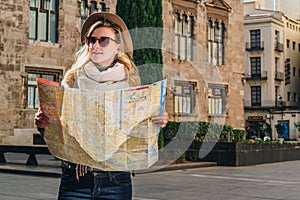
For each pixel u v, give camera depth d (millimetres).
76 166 3223
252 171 17109
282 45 60844
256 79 59000
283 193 10844
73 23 28125
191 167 17828
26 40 26141
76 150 2926
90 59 3156
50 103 2879
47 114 2896
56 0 27719
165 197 10008
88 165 2961
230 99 36469
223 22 36406
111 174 3221
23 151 17781
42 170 15070
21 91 25734
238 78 37406
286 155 23375
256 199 9859
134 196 10094
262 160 21219
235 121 36844
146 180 13430
